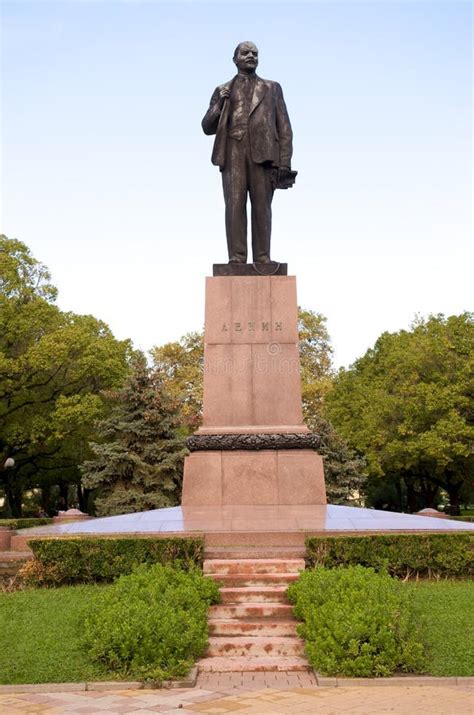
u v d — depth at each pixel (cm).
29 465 3912
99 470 2767
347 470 3269
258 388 1634
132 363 3016
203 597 949
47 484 4388
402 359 3722
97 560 1126
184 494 1557
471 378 3391
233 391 1634
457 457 3538
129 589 916
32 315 3325
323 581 935
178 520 1341
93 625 831
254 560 1099
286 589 995
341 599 863
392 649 774
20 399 3397
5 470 3641
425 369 3591
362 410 3897
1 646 841
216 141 1752
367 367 4356
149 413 2722
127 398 2797
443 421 3369
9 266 3338
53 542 1136
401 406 3591
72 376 3328
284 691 730
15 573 1201
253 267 1700
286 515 1395
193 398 3847
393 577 1121
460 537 1149
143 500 2634
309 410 4122
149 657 783
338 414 4075
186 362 4081
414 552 1131
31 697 714
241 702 688
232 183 1736
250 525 1257
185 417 2898
